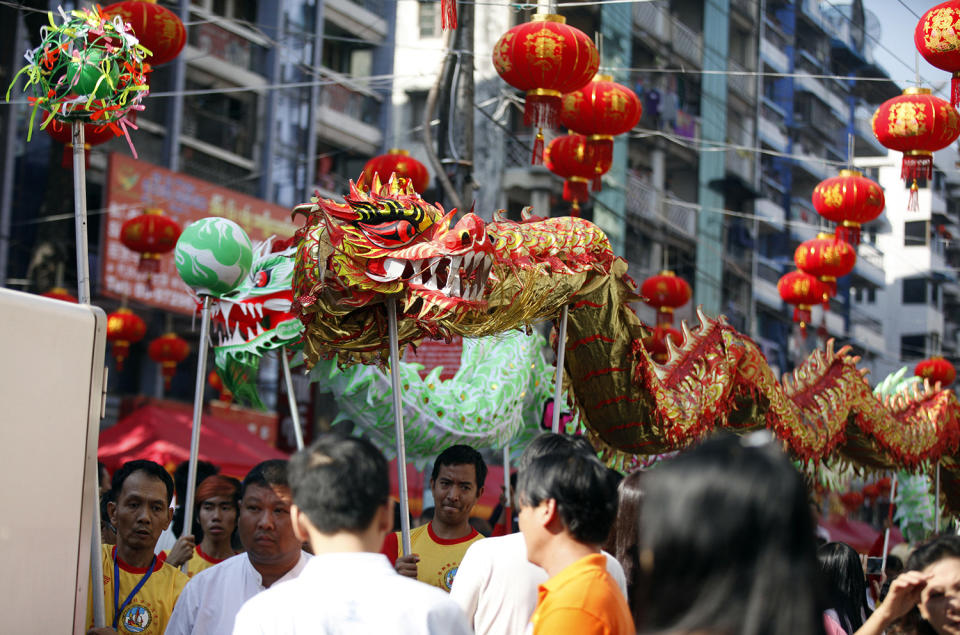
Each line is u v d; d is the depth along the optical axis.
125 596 4.02
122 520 4.07
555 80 6.25
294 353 5.55
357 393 5.59
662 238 22.98
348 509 2.46
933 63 6.64
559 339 4.98
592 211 21.45
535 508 2.88
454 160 8.61
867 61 23.00
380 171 7.97
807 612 1.67
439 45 21.78
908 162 7.17
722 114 24.02
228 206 16.72
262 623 2.42
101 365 3.29
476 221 4.01
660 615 1.74
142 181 15.52
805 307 9.53
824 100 24.83
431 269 3.99
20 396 2.96
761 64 24.64
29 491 2.97
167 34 6.06
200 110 18.78
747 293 24.67
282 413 12.91
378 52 21.88
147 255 10.92
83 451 3.20
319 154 21.09
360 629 2.38
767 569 1.68
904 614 3.44
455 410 5.99
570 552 2.85
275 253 5.38
